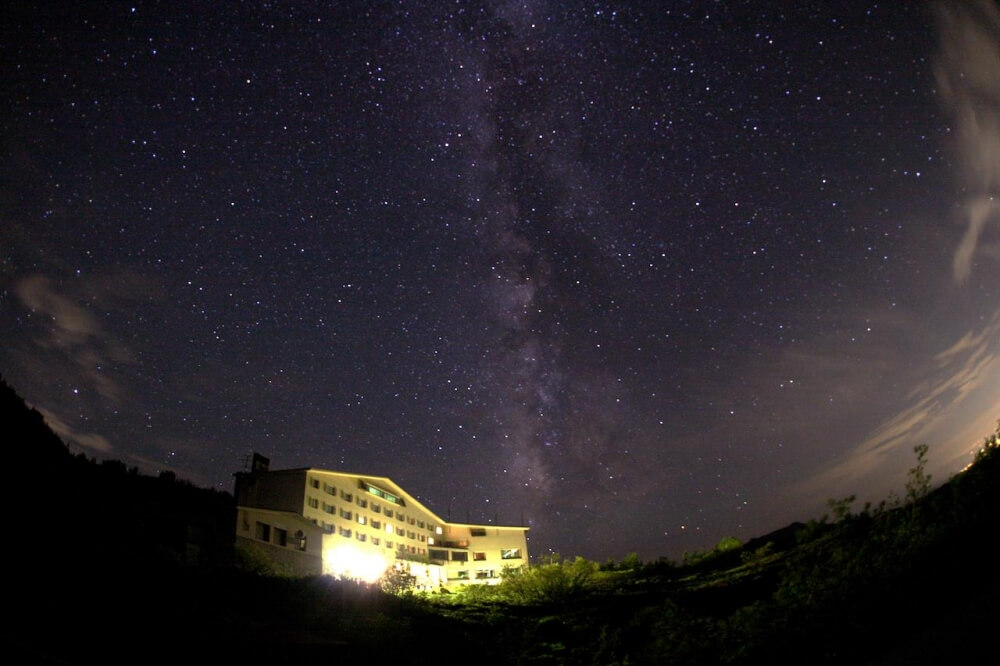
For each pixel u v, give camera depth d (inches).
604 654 570.3
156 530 967.0
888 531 339.3
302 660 438.3
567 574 1207.6
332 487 1820.9
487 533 2516.0
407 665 508.7
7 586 388.8
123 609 422.0
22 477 740.0
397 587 917.8
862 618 259.4
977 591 229.9
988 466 326.3
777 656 277.7
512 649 647.8
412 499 2279.8
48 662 293.0
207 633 431.2
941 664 191.2
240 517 1299.2
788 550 1066.1
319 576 856.3
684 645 378.9
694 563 1457.9
